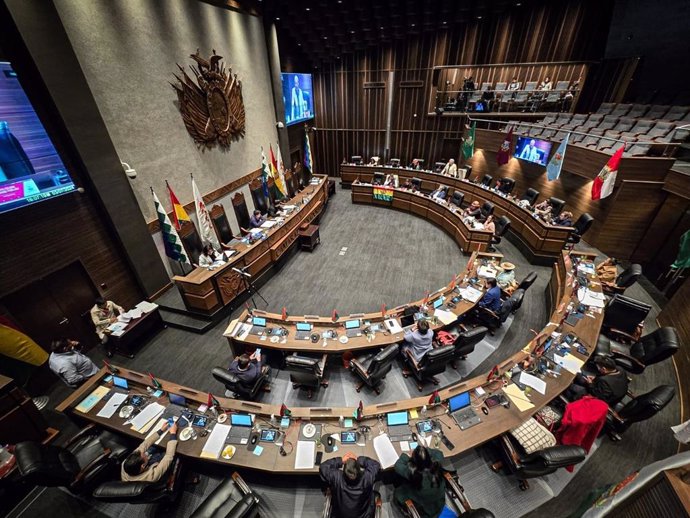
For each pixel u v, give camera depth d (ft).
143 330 21.39
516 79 44.29
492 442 14.03
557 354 15.65
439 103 47.67
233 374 15.39
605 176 25.30
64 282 19.25
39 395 18.20
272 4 34.30
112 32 19.80
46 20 16.17
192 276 21.88
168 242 24.62
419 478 10.31
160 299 24.67
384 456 11.74
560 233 27.81
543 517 12.23
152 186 24.07
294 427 12.78
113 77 20.18
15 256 16.57
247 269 25.40
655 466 7.02
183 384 18.67
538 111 42.34
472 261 23.80
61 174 18.02
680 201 25.43
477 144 42.88
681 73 37.14
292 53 42.98
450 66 40.93
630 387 17.26
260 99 36.86
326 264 30.35
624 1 38.06
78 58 18.07
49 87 16.51
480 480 13.29
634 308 18.21
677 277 23.62
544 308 23.90
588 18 38.63
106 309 20.66
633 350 17.21
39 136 16.76
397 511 12.23
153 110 23.32
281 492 13.09
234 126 32.12
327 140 55.06
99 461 12.45
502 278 23.58
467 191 39.88
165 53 23.72
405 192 40.29
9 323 16.35
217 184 31.37
